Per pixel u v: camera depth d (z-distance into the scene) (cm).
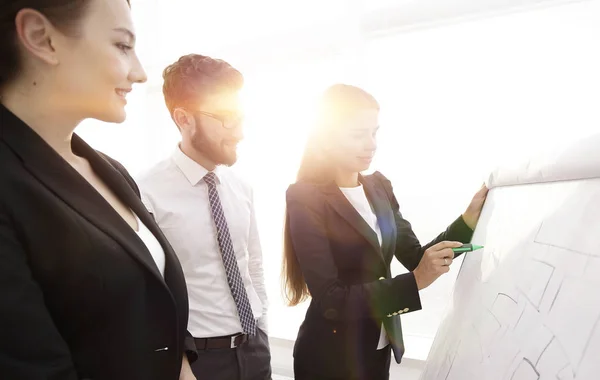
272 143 197
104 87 50
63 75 48
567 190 59
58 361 44
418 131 169
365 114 102
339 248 100
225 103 103
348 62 177
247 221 121
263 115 199
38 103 49
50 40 46
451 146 164
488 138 159
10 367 40
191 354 81
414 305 90
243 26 201
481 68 158
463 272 93
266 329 124
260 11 197
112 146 221
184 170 113
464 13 157
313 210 101
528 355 49
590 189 53
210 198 113
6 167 44
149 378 55
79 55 47
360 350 102
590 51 143
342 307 92
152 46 223
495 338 60
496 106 157
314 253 96
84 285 47
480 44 158
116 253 50
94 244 48
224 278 112
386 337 108
